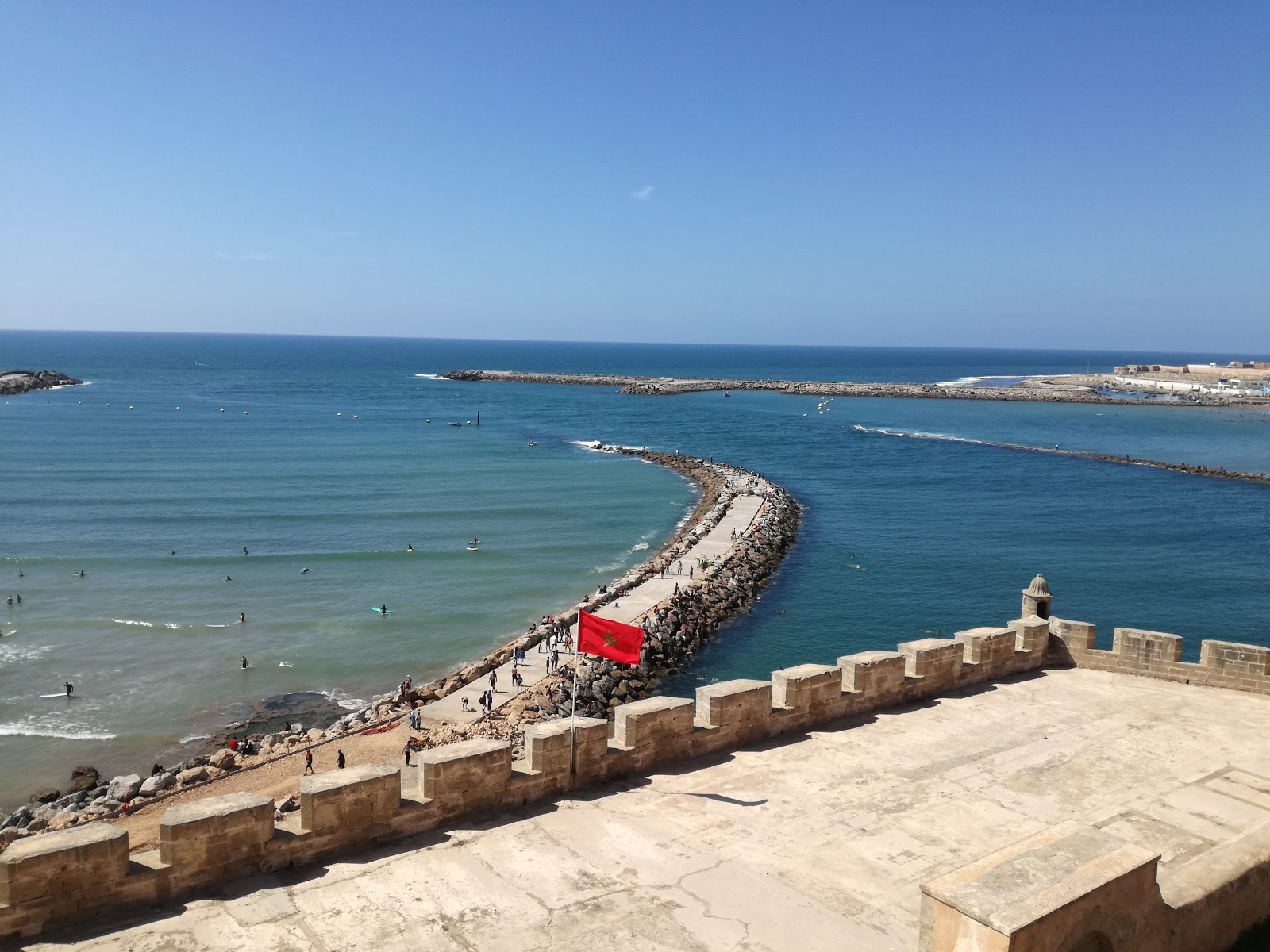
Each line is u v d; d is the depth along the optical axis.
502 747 14.57
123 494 90.56
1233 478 106.31
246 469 107.38
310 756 35.75
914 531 80.19
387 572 65.94
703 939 11.30
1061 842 9.84
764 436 150.88
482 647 51.28
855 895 12.29
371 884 12.41
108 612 55.94
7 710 42.25
